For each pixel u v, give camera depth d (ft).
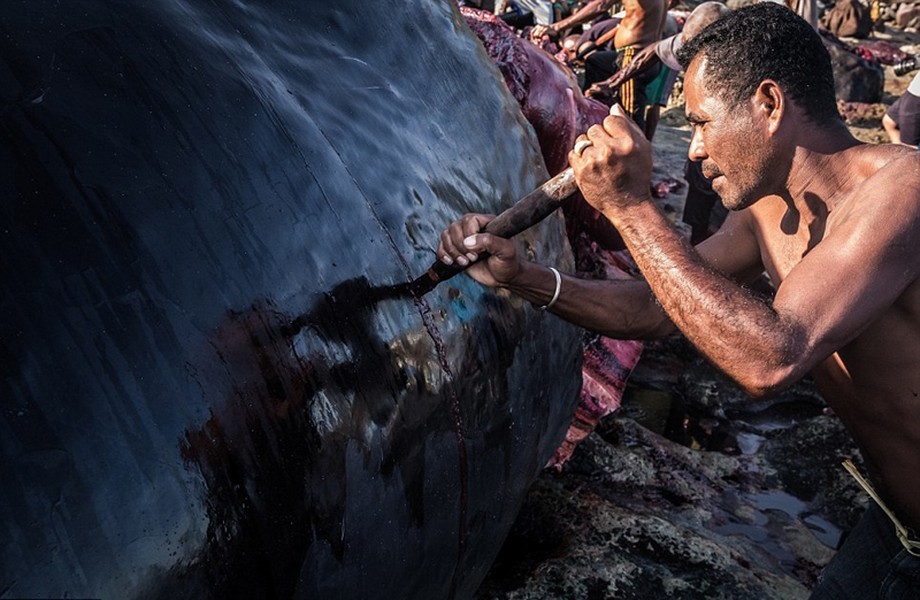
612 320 6.50
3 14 4.25
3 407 3.50
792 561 9.87
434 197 6.04
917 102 16.37
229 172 4.60
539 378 7.07
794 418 13.09
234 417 4.15
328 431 4.61
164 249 4.17
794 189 5.90
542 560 8.98
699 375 13.75
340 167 5.29
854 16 42.93
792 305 5.10
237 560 4.06
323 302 4.79
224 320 4.25
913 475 6.11
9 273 3.70
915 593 6.36
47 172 3.96
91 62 4.35
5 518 3.38
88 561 3.51
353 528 4.81
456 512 5.91
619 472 10.84
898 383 5.79
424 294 5.62
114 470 3.67
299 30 5.75
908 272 5.26
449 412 5.67
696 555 9.27
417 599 5.73
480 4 16.74
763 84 5.59
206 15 5.15
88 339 3.78
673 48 14.79
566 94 10.32
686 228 19.20
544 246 7.78
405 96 6.30
